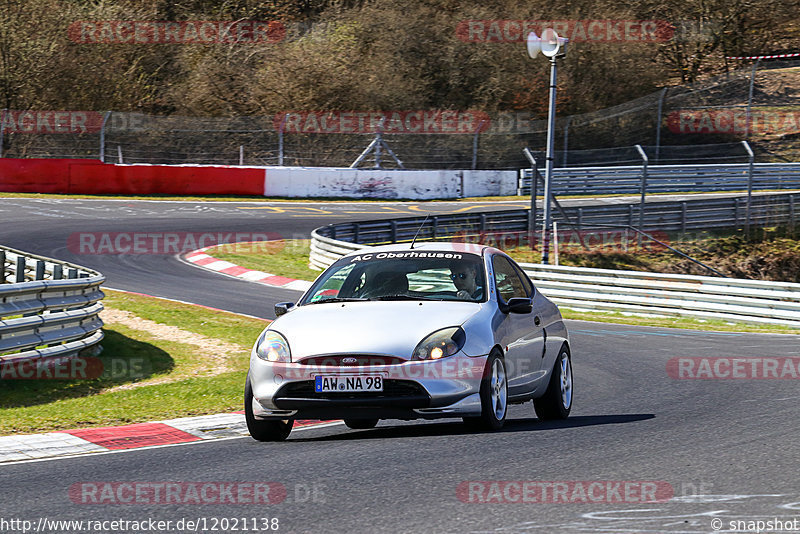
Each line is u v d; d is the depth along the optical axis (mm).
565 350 22375
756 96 117312
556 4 112125
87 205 76312
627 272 48812
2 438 19672
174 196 84750
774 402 22953
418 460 15758
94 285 31578
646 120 110750
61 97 100438
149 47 107312
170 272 53781
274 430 18891
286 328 18281
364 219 76125
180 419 22562
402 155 101688
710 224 77125
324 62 104062
